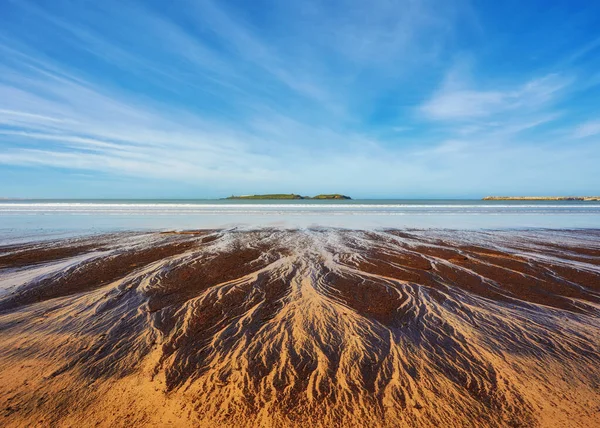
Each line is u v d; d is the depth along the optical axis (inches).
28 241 439.8
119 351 142.0
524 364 132.3
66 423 98.1
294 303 205.0
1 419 98.6
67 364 130.8
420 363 132.8
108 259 329.1
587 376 123.5
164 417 100.7
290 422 99.0
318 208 1272.1
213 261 323.6
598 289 237.3
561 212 1103.6
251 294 223.0
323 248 399.9
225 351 141.8
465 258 339.9
